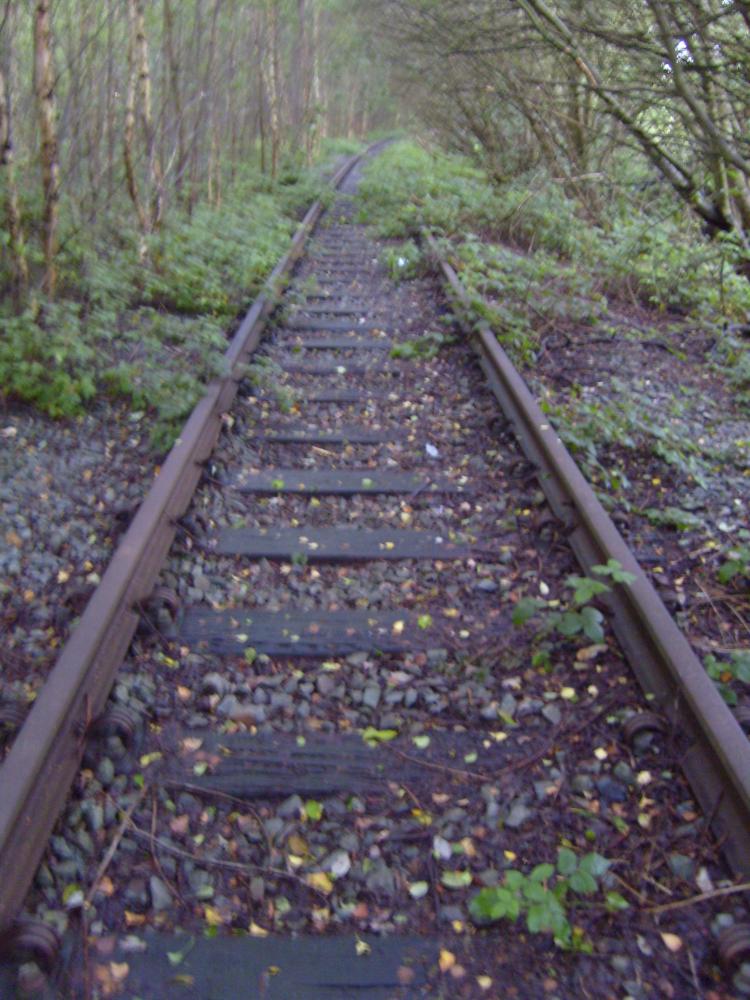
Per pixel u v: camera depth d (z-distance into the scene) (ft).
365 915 8.44
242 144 55.47
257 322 26.04
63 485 16.33
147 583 12.73
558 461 15.89
